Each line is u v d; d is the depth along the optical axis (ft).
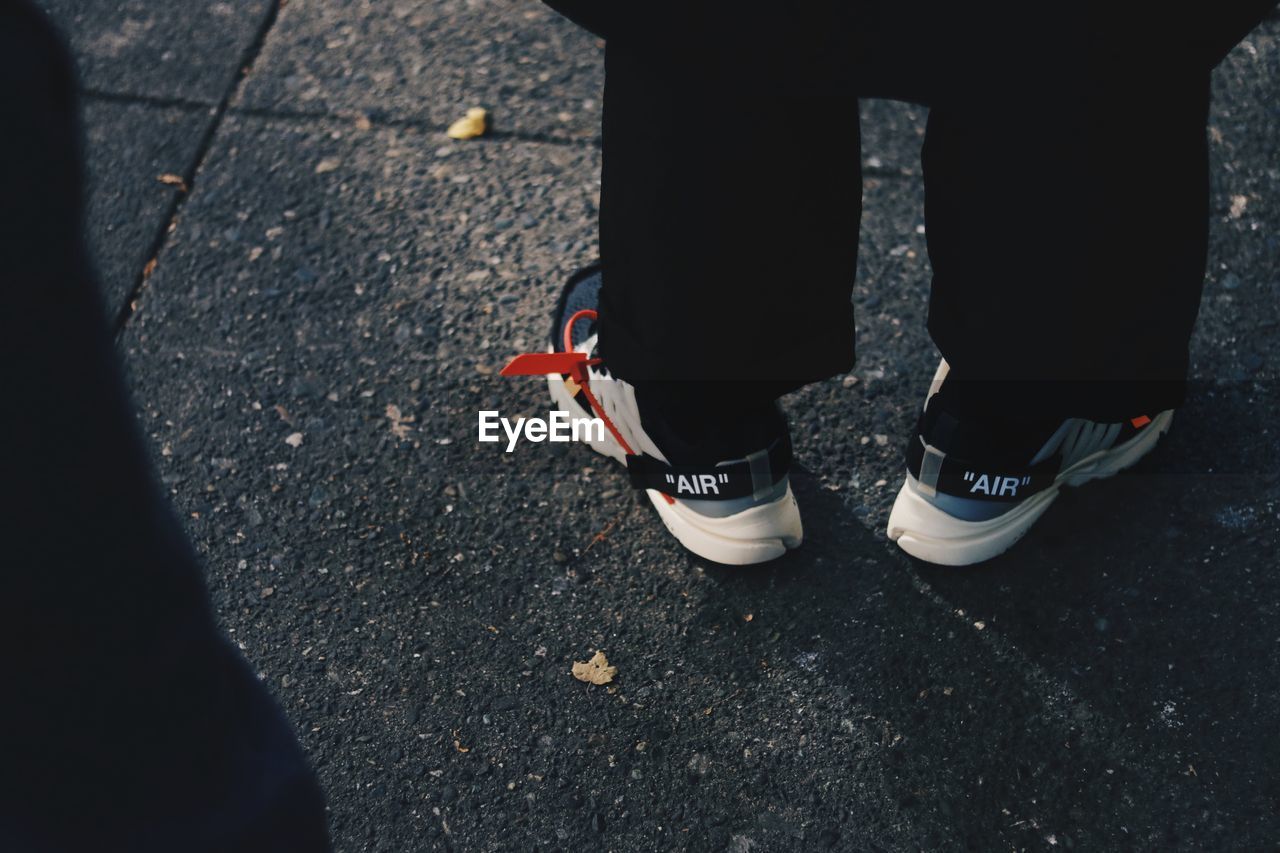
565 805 4.97
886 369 6.39
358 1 8.66
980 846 4.75
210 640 2.53
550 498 5.99
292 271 7.07
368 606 5.66
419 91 8.02
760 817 4.89
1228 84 7.52
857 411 6.23
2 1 1.94
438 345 6.68
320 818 3.04
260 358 6.68
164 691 2.41
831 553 5.67
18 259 1.90
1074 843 4.73
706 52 3.39
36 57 1.97
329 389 6.52
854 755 5.03
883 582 5.55
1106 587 5.43
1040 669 5.21
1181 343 4.36
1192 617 5.31
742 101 3.75
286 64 8.25
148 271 7.13
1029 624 5.35
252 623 5.63
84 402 2.06
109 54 8.34
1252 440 5.87
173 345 6.77
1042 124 3.52
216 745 2.61
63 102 2.05
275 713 2.94
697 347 4.43
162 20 8.56
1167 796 4.81
